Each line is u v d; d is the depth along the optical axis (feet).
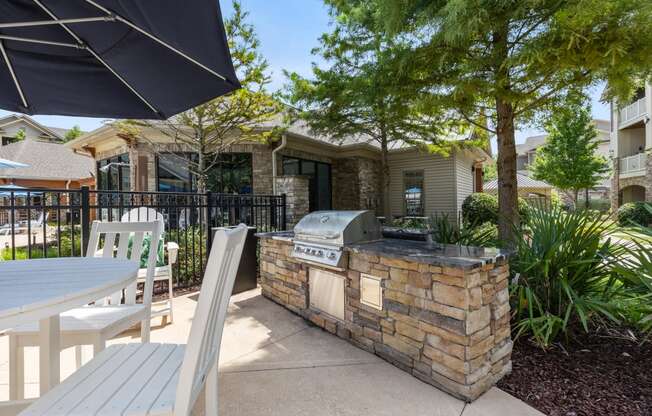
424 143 28.19
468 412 6.37
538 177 57.67
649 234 8.21
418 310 7.53
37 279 5.08
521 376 7.54
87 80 8.53
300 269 11.49
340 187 36.52
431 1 11.14
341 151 34.91
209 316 4.15
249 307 12.48
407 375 7.73
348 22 17.04
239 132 26.76
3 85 8.49
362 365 8.20
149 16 6.17
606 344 8.71
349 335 9.49
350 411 6.47
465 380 6.64
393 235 10.47
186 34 6.37
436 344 7.16
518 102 13.73
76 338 5.98
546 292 9.36
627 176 48.47
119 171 32.40
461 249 8.37
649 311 8.34
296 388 7.25
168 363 4.99
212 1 5.74
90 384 4.39
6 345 9.20
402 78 13.91
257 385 7.38
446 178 35.81
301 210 19.44
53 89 8.69
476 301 6.79
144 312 7.26
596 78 12.07
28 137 76.48
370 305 8.75
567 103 15.21
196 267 16.38
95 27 7.11
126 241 8.39
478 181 50.21
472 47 12.61
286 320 11.18
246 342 9.55
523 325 8.65
